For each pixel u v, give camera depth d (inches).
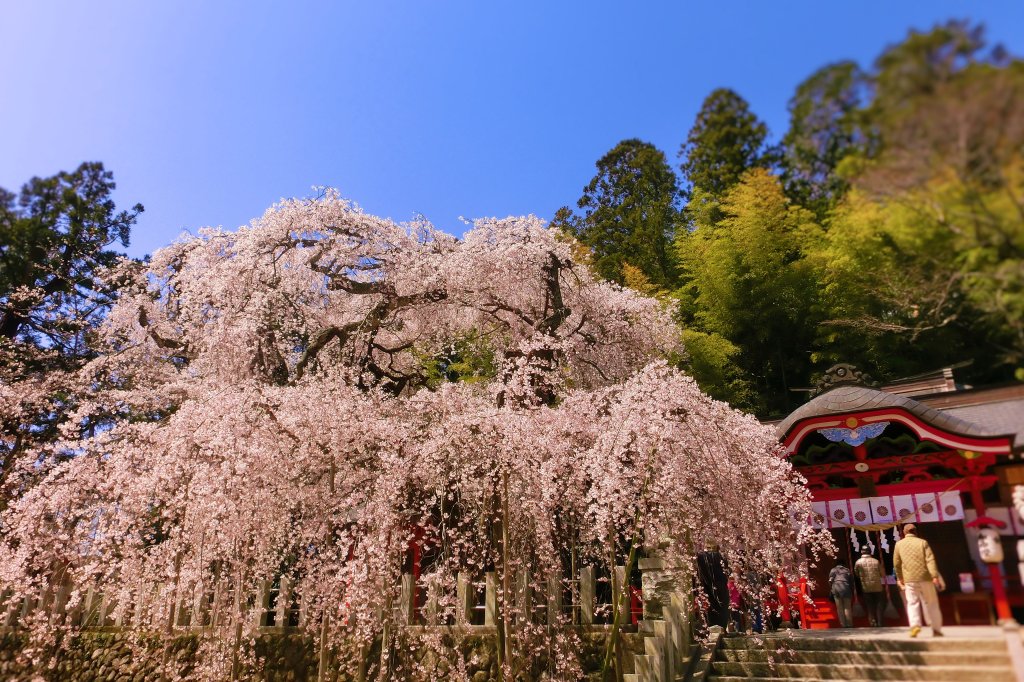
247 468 367.9
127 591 386.9
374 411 423.5
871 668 284.5
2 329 777.6
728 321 723.4
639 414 346.0
